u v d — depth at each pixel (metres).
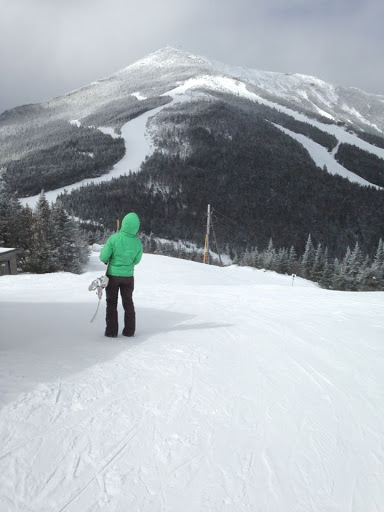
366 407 3.28
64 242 36.56
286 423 2.91
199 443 2.54
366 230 160.62
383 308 8.59
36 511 1.83
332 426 2.91
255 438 2.66
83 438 2.48
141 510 1.90
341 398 3.43
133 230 4.93
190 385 3.50
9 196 38.91
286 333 5.79
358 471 2.36
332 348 5.02
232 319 6.82
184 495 2.03
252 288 13.01
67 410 2.81
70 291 10.39
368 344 5.27
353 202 174.88
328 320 6.89
